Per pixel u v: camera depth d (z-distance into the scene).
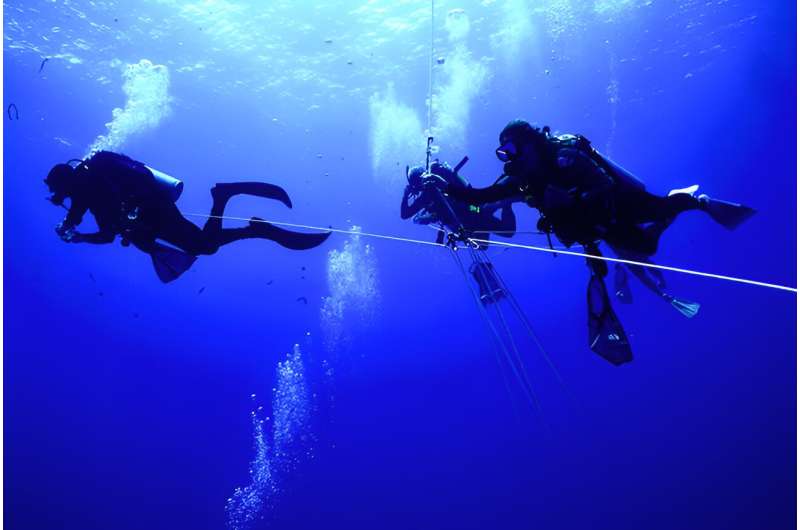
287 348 25.52
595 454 17.25
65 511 17.95
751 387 18.69
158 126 19.97
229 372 25.78
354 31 15.53
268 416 21.53
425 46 16.16
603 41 16.89
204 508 17.98
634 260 3.59
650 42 17.14
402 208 5.45
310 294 25.33
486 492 16.19
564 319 22.50
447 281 23.34
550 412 18.72
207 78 16.97
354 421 20.75
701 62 18.59
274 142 20.50
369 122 18.92
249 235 4.44
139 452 21.52
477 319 22.69
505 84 18.02
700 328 21.25
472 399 20.62
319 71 16.70
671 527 14.28
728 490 15.41
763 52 18.38
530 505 15.53
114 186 4.00
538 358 19.86
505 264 22.89
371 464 18.14
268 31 15.43
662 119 21.69
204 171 22.23
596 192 3.23
